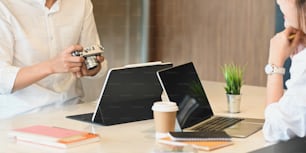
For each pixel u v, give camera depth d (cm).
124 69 188
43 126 173
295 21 182
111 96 188
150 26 424
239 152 151
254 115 207
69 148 152
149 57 425
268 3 376
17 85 217
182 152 145
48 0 238
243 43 394
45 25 238
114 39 404
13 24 228
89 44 260
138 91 195
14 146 155
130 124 191
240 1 392
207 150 151
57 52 243
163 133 168
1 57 222
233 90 212
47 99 238
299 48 183
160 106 168
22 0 232
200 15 414
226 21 402
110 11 399
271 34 376
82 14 253
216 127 182
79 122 192
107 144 159
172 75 185
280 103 163
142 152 150
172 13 425
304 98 158
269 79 183
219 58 408
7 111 233
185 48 425
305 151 150
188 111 185
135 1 412
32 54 235
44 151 150
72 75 249
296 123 160
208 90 270
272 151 150
